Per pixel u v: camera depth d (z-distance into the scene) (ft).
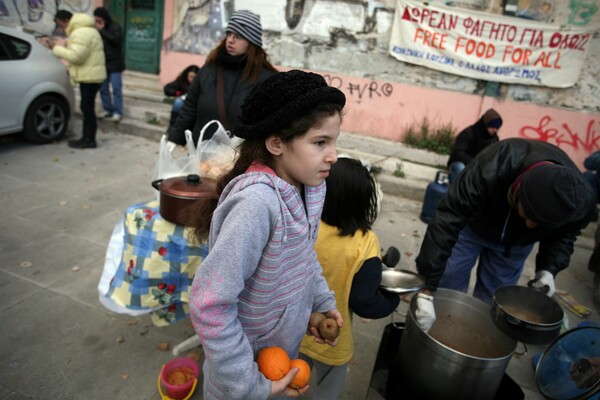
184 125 9.08
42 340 7.67
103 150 18.49
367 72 20.75
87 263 10.14
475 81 19.25
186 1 23.53
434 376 5.17
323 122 2.99
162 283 6.23
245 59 8.20
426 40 19.19
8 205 12.55
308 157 3.06
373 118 21.21
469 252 7.72
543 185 5.25
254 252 3.01
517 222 6.75
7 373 6.89
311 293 4.01
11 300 8.61
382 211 15.35
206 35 23.68
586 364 5.80
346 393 7.20
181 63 24.73
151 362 7.45
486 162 6.39
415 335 5.32
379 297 4.98
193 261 6.08
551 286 6.41
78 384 6.84
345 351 5.39
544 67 18.04
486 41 18.44
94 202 13.42
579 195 5.08
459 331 6.23
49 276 9.51
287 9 21.16
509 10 17.93
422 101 20.20
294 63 21.88
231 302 2.99
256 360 3.65
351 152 18.69
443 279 8.03
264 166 3.30
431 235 6.57
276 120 2.96
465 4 18.40
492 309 5.62
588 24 17.19
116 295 6.49
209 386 3.70
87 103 17.71
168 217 5.97
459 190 6.50
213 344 2.97
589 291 11.43
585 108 18.04
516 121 19.08
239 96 8.27
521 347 8.56
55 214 12.35
